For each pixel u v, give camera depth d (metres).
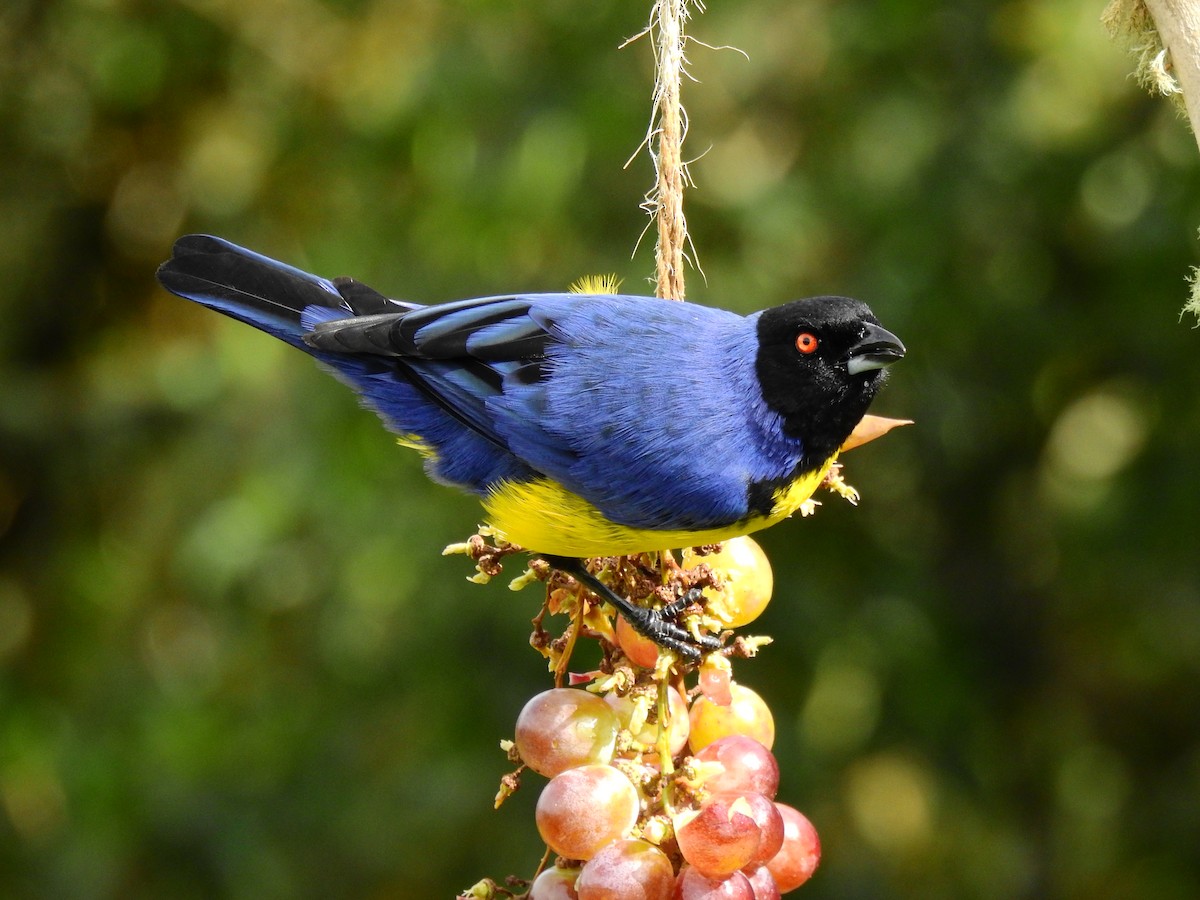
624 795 5.02
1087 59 12.71
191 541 12.70
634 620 5.27
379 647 12.84
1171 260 12.17
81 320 14.98
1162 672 13.45
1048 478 13.79
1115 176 12.52
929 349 12.61
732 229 12.80
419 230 13.03
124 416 14.14
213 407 13.43
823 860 13.23
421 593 12.52
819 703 12.95
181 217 14.82
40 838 13.19
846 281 12.54
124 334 15.05
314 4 14.20
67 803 13.12
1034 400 13.31
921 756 13.21
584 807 4.96
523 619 12.36
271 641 13.43
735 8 13.09
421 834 12.58
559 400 6.26
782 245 12.60
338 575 12.61
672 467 6.07
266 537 12.49
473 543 5.84
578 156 12.19
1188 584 12.62
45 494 14.33
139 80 14.11
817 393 6.18
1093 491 13.58
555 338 6.43
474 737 12.59
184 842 12.71
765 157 13.21
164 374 13.64
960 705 13.17
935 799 13.53
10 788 13.42
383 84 13.83
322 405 12.80
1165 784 13.71
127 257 14.96
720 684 5.23
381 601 12.58
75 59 14.37
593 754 5.13
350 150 13.66
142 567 13.96
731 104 13.21
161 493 13.91
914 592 13.14
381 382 6.83
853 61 12.84
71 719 13.58
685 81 13.12
